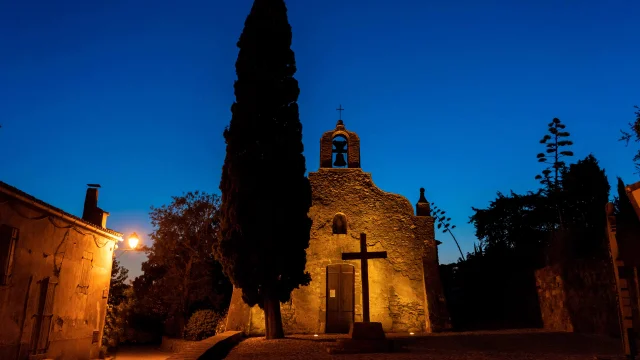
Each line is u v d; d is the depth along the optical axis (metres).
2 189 10.34
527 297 18.84
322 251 17.20
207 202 23.27
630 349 8.52
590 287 14.07
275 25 15.45
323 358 10.12
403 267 17.25
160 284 22.70
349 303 16.84
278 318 14.04
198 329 19.14
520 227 25.91
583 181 23.81
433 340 13.42
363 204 17.86
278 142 14.38
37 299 12.33
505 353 10.44
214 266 22.66
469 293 24.00
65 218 13.48
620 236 8.97
